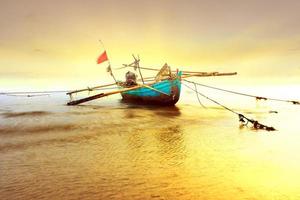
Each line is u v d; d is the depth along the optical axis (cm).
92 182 403
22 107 1205
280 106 1152
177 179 411
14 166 473
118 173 438
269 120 872
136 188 380
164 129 765
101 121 887
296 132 708
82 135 697
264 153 534
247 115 970
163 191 371
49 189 380
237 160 494
